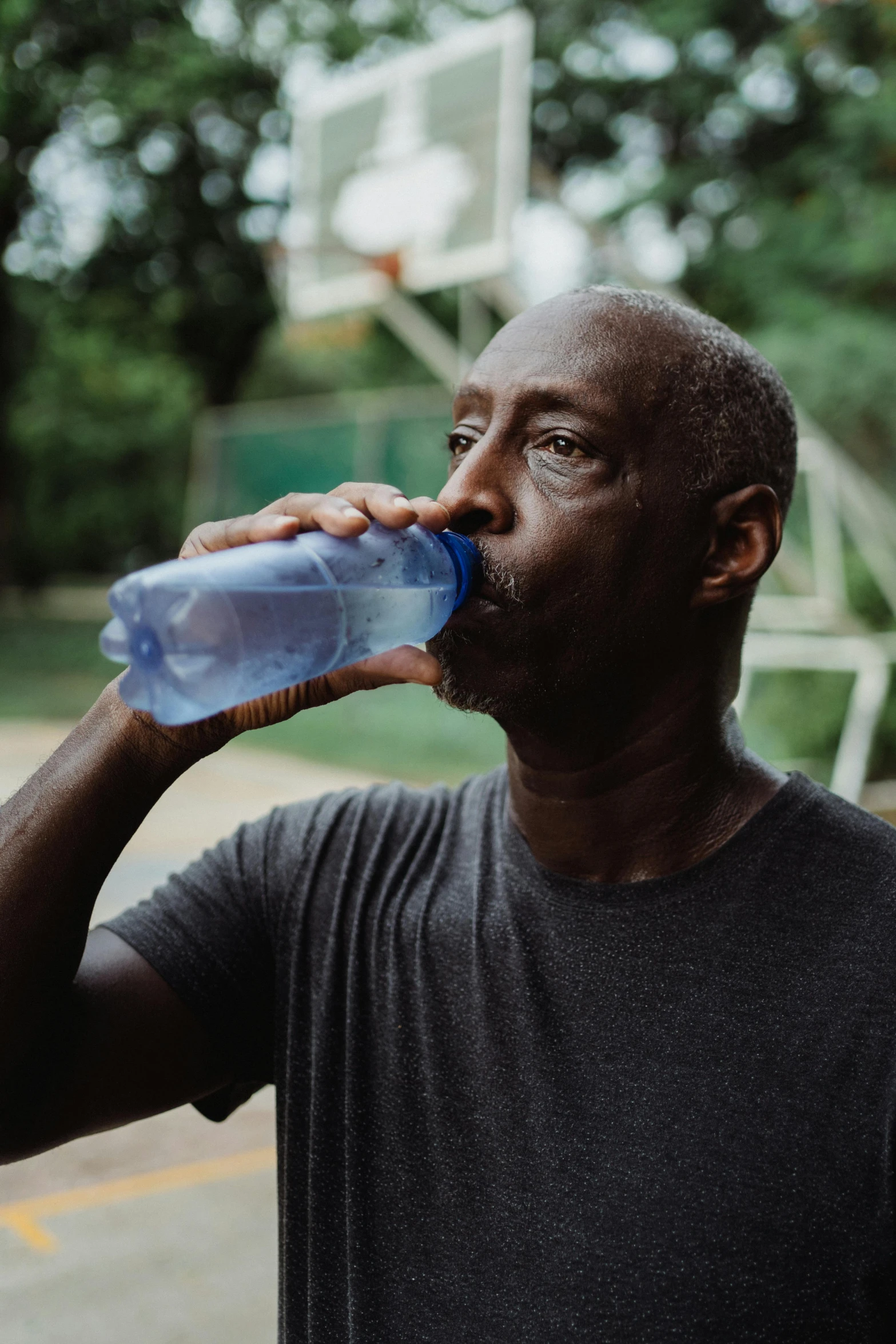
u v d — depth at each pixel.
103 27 13.83
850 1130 0.82
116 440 17.48
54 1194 2.78
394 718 9.36
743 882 0.91
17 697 12.18
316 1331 0.96
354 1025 0.99
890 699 6.87
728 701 0.99
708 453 0.95
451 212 6.43
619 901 0.93
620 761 0.96
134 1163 2.95
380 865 1.05
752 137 12.37
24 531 19.20
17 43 13.32
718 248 11.48
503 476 0.93
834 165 10.04
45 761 0.96
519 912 0.96
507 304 6.59
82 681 13.59
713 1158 0.83
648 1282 0.82
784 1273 0.81
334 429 9.61
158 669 0.72
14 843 0.91
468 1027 0.94
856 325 8.58
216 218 15.68
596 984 0.91
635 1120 0.86
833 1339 0.81
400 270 6.61
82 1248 2.53
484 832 1.05
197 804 6.98
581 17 12.98
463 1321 0.88
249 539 0.83
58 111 13.98
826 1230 0.81
